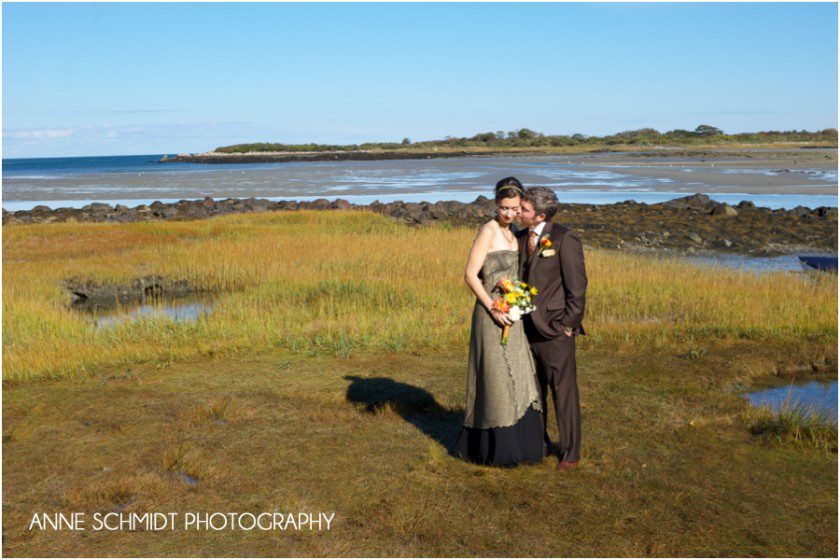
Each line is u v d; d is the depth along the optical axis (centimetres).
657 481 493
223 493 473
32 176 8431
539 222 517
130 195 4944
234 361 837
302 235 2145
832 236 2358
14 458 538
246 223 2528
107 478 499
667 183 4856
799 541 411
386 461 529
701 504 458
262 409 652
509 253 516
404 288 1279
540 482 490
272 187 5338
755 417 625
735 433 593
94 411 650
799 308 1092
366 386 725
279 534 416
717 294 1209
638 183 4900
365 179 6025
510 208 509
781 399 703
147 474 499
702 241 2341
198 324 1016
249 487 480
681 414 638
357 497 466
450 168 7569
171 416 634
